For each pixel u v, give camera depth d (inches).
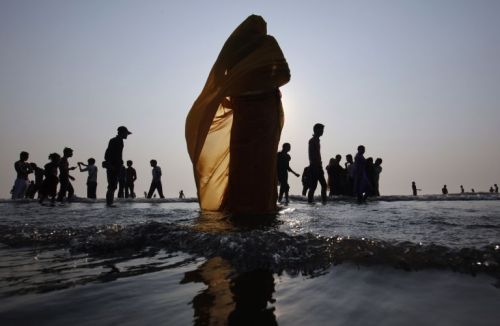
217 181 249.1
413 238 114.7
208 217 192.7
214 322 56.9
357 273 82.0
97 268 92.2
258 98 216.7
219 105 228.2
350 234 123.9
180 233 123.9
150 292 71.8
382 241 101.9
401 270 83.1
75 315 59.9
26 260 102.1
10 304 65.2
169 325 55.7
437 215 198.5
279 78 212.1
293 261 91.5
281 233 114.4
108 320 57.9
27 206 348.8
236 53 219.8
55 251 114.1
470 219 175.3
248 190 215.2
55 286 76.1
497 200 453.7
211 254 103.1
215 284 77.0
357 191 391.5
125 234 125.7
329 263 89.5
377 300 65.6
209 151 250.8
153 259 101.3
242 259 95.1
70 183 494.6
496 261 84.0
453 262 85.3
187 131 243.0
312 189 376.5
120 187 622.8
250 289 73.3
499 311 59.6
